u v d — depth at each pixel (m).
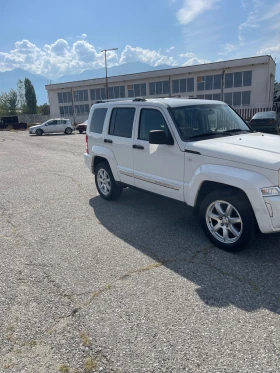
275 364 2.09
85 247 4.03
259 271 3.30
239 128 4.77
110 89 56.34
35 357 2.23
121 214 5.27
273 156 3.32
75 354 2.25
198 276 3.24
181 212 5.27
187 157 4.02
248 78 42.75
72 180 7.96
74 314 2.69
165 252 3.81
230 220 3.67
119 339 2.38
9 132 36.66
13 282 3.24
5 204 6.07
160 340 2.35
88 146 6.31
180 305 2.76
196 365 2.11
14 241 4.30
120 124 5.34
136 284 3.12
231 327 2.46
